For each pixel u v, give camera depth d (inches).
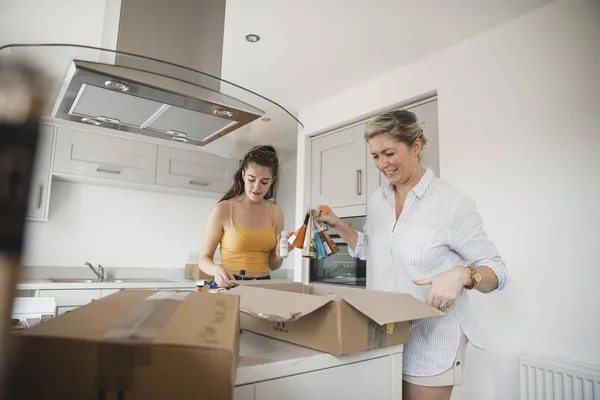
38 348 14.8
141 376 15.3
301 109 127.1
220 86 37.6
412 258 45.9
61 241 124.1
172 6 42.6
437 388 42.3
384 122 47.4
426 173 48.5
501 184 76.5
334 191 117.0
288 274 153.6
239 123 46.9
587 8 67.6
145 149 122.0
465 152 83.0
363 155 109.3
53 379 14.7
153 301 25.0
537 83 73.0
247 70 99.0
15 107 9.2
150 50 40.9
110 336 16.0
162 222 142.9
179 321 19.8
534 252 70.9
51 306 46.7
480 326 77.0
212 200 154.5
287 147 66.2
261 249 67.7
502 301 74.4
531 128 73.2
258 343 34.0
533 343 69.8
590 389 60.5
